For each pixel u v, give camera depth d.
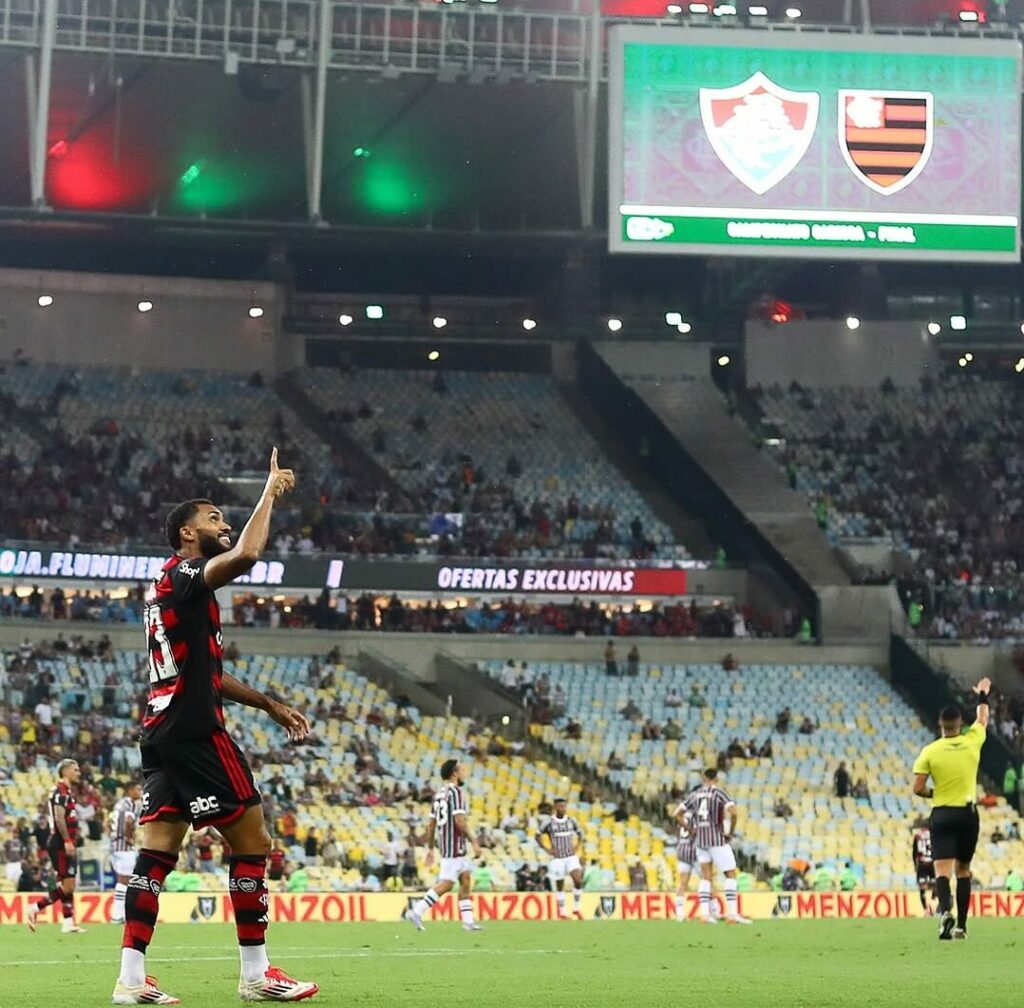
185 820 12.00
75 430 81.06
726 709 71.62
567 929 34.19
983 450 89.44
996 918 40.53
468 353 93.25
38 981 15.53
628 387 88.56
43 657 65.06
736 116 65.50
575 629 75.50
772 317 91.94
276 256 84.00
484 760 65.31
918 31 69.75
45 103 64.69
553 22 68.94
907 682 74.06
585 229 68.00
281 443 83.88
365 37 67.44
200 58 66.12
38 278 85.31
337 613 72.69
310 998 12.41
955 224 66.38
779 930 33.00
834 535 82.62
